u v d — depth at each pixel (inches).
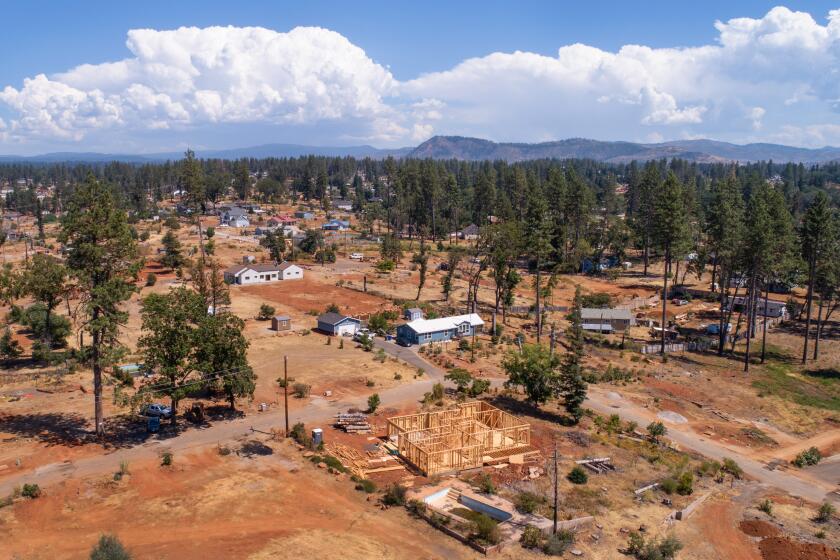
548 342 3449.8
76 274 1870.1
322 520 1477.6
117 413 2107.5
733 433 2340.1
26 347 2856.8
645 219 5531.5
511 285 3905.0
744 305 4301.2
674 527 1577.3
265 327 3444.9
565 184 6446.9
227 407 2229.3
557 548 1385.3
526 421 2263.8
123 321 1931.6
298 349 3041.3
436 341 3341.5
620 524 1560.0
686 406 2603.3
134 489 1585.9
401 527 1469.0
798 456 2119.8
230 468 1729.8
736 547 1507.1
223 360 2082.9
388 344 3272.6
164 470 1697.8
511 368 2477.9
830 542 1552.7
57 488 1571.1
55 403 2170.3
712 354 3449.8
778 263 3425.2
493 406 2389.3
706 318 4197.8
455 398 2453.2
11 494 1524.4
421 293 4589.1
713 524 1616.6
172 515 1466.5
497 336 3462.1
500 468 1862.7
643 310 4404.5
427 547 1387.8
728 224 3582.7
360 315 3799.2
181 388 1996.8
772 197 3922.2
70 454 1772.9
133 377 2479.1
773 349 3553.2
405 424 2090.3
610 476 1852.9
